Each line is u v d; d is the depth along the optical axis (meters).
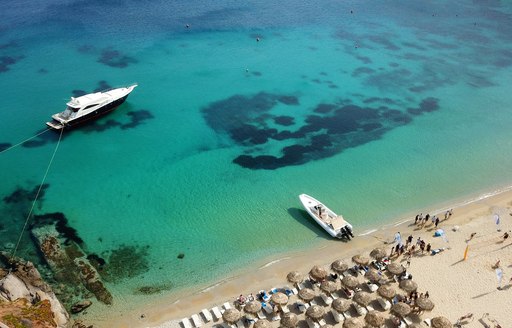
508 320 30.66
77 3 100.94
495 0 122.06
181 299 33.09
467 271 34.91
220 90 67.62
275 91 68.06
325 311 31.55
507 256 36.53
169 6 103.81
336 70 76.31
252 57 79.81
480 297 32.56
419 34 95.69
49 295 31.45
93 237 38.69
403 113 62.69
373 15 106.75
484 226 40.41
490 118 61.69
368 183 47.19
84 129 55.94
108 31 87.12
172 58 77.56
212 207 43.09
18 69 69.50
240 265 36.44
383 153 52.84
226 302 32.56
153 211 42.28
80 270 34.91
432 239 38.78
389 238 39.25
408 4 116.25
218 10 103.69
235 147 53.38
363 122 60.00
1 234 38.44
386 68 78.00
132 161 49.97
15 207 41.88
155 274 35.31
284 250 38.09
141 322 31.03
